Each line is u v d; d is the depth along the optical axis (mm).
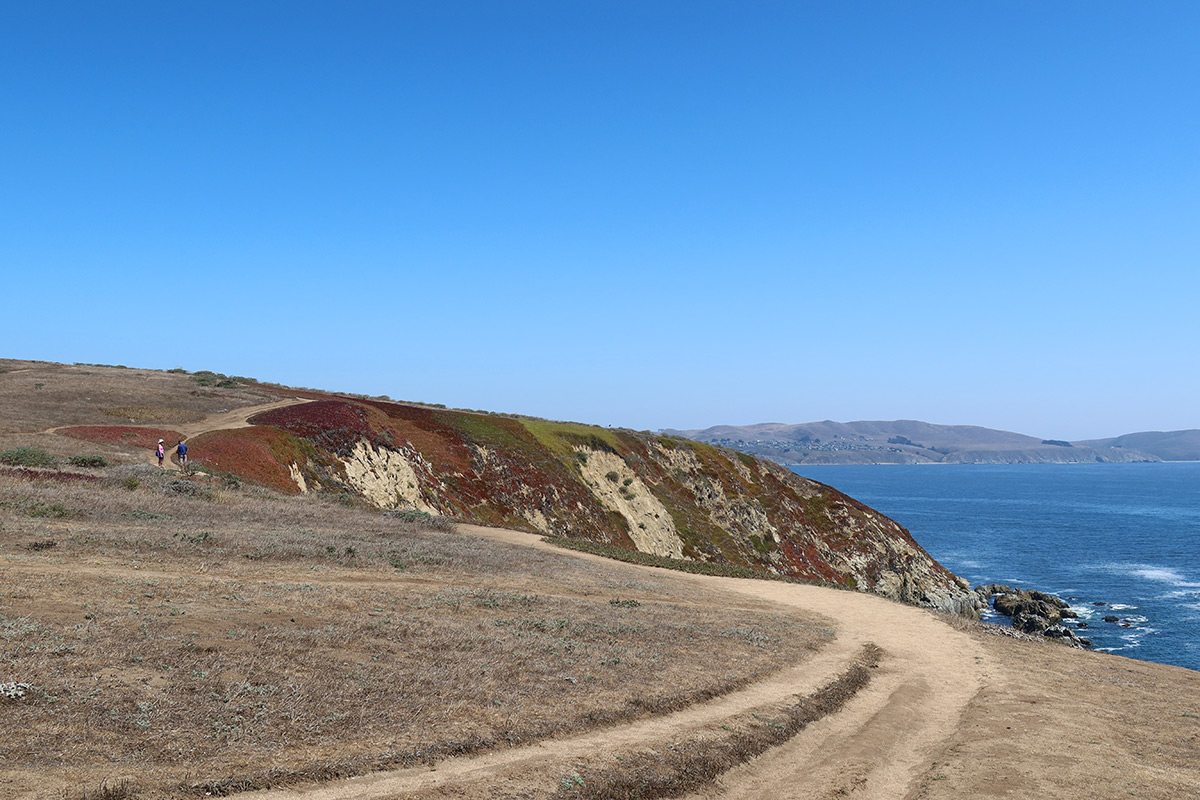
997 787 12695
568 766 11664
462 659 15984
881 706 18344
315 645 15203
